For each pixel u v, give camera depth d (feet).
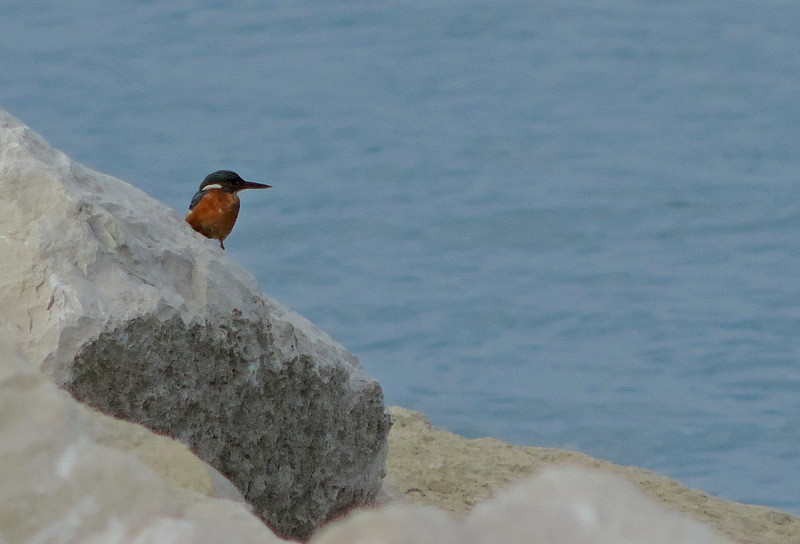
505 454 38.45
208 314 23.31
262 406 24.91
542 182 140.87
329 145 159.63
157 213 25.21
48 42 216.74
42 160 23.27
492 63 201.26
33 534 12.75
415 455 37.11
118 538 12.62
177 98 183.52
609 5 231.91
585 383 81.82
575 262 114.62
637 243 119.85
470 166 148.66
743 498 61.98
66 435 13.56
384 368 87.25
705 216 127.44
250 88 189.67
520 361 87.61
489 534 11.70
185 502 14.01
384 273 112.47
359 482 27.99
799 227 122.42
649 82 187.93
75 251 21.88
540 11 229.25
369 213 130.52
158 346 21.95
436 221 127.54
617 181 140.26
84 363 20.95
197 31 223.92
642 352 88.63
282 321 25.54
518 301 102.83
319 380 25.98
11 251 21.86
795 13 223.10
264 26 227.40
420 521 11.60
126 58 206.18
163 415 22.31
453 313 99.86
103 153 157.89
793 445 69.26
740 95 178.60
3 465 13.14
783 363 84.69
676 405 76.38
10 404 13.71
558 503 12.16
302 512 26.45
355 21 229.25
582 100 180.04
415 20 227.61
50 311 21.17
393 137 162.20
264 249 120.16
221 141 162.40
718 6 229.66
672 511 12.48
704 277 108.58
